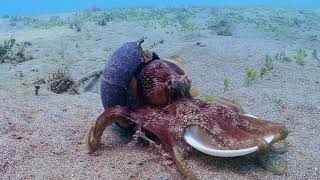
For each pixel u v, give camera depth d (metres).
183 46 0.62
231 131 0.22
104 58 0.58
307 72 0.48
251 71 0.43
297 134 0.28
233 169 0.22
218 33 0.86
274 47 0.64
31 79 0.46
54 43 0.72
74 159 0.23
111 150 0.25
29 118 0.30
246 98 0.37
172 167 0.22
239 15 1.22
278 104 0.35
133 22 1.02
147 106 0.25
